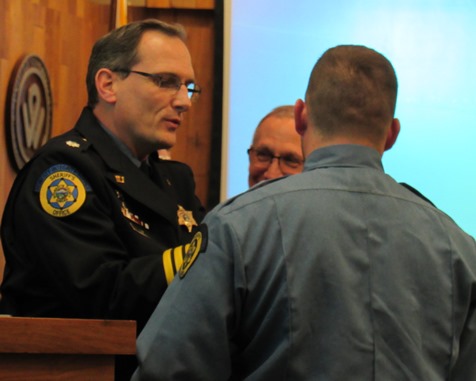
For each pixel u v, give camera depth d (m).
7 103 4.70
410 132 5.78
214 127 5.77
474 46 5.85
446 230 2.28
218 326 2.13
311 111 2.35
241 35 5.83
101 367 2.19
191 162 5.86
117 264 2.68
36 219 2.76
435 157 5.77
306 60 5.83
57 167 2.85
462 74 5.82
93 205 2.79
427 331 2.17
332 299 2.12
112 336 2.18
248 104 5.79
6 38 4.70
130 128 3.05
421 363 2.12
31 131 4.91
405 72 5.83
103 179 2.87
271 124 3.97
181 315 2.15
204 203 5.83
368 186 2.26
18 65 4.77
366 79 2.32
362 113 2.31
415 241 2.22
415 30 5.85
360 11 5.86
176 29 3.17
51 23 5.24
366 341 2.10
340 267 2.14
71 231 2.74
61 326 2.16
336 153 2.30
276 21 5.84
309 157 2.34
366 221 2.20
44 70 5.08
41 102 5.04
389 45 5.84
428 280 2.20
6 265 2.87
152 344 2.15
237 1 5.84
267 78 5.81
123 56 3.06
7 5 4.71
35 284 2.80
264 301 2.12
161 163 3.42
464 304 2.23
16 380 2.13
